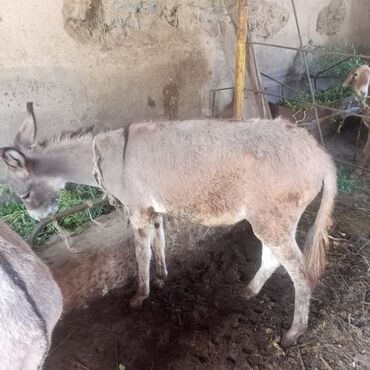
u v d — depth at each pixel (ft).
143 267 6.08
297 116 10.60
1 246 3.16
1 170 7.40
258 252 7.45
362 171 9.93
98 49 7.98
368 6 13.71
